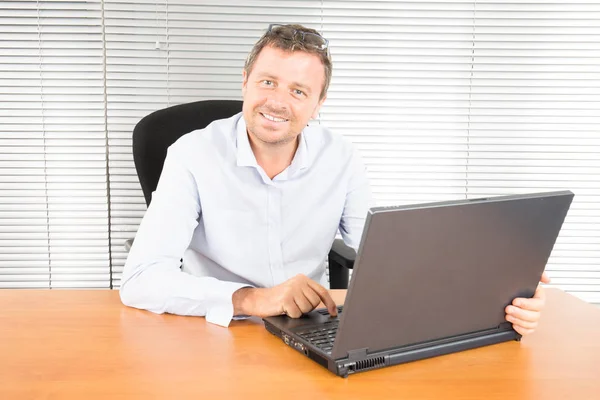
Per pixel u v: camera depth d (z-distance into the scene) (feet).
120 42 8.65
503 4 8.76
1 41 8.57
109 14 8.56
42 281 9.13
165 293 4.93
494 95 8.98
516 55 8.89
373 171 9.10
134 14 8.58
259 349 4.31
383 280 3.74
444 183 9.17
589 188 9.28
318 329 4.44
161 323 4.76
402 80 8.90
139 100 8.79
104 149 8.87
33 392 3.61
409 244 3.68
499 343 4.49
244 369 3.98
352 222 6.67
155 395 3.60
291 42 5.39
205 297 4.85
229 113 7.32
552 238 4.32
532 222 4.12
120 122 8.84
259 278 6.18
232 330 4.66
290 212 6.25
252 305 4.79
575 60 8.93
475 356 4.26
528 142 9.11
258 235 6.13
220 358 4.14
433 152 9.08
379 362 4.02
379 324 3.92
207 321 4.83
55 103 8.75
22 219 8.97
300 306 4.73
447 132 9.04
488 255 4.07
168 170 5.97
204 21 8.66
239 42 8.73
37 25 8.55
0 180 8.86
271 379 3.85
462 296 4.17
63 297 5.29
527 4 8.77
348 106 8.95
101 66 8.69
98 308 5.05
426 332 4.17
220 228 6.04
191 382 3.78
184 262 6.51
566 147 9.14
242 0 8.63
